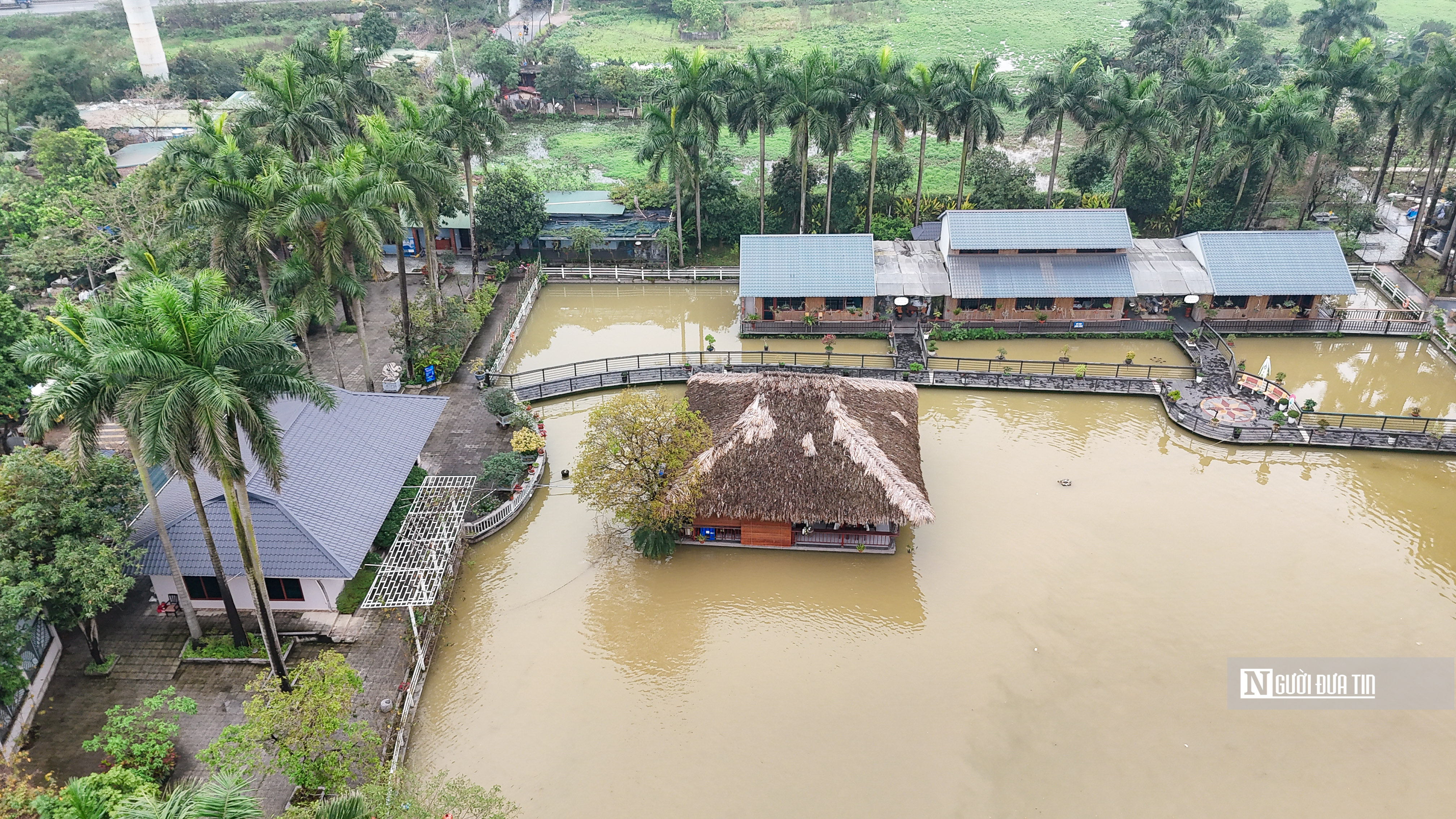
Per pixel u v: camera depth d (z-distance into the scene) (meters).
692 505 38.94
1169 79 95.00
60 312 30.17
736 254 77.19
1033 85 73.62
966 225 62.88
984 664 35.19
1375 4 112.56
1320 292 60.53
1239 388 54.44
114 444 44.94
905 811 29.38
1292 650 35.66
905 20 155.75
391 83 99.19
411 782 28.84
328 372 56.56
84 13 147.12
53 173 76.31
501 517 43.03
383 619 36.94
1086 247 62.09
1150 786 30.22
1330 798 29.78
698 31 148.50
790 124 68.50
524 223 71.81
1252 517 43.47
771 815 29.25
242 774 24.11
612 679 34.91
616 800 29.83
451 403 53.34
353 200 46.75
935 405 54.00
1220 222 76.38
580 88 115.12
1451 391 55.47
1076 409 53.41
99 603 30.59
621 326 66.06
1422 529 42.66
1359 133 75.06
